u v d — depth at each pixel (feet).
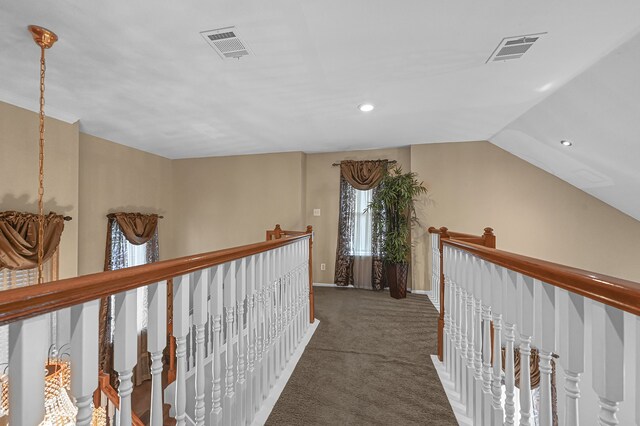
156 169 16.93
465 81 8.18
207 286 3.91
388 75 7.87
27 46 6.46
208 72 7.68
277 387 6.18
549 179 13.43
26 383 1.97
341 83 8.32
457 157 14.30
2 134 8.93
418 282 14.60
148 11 5.41
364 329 9.64
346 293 14.56
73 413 3.76
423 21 5.74
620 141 9.19
